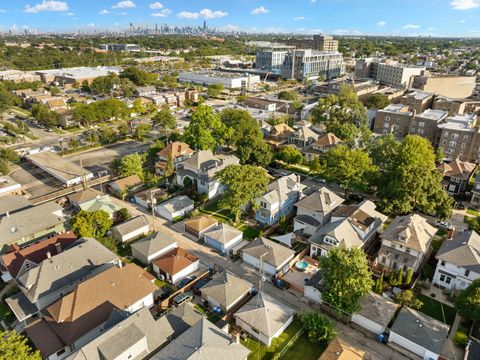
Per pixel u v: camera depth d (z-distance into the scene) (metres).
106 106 136.50
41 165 91.62
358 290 44.03
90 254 52.94
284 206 71.75
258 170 69.12
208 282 51.62
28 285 46.84
